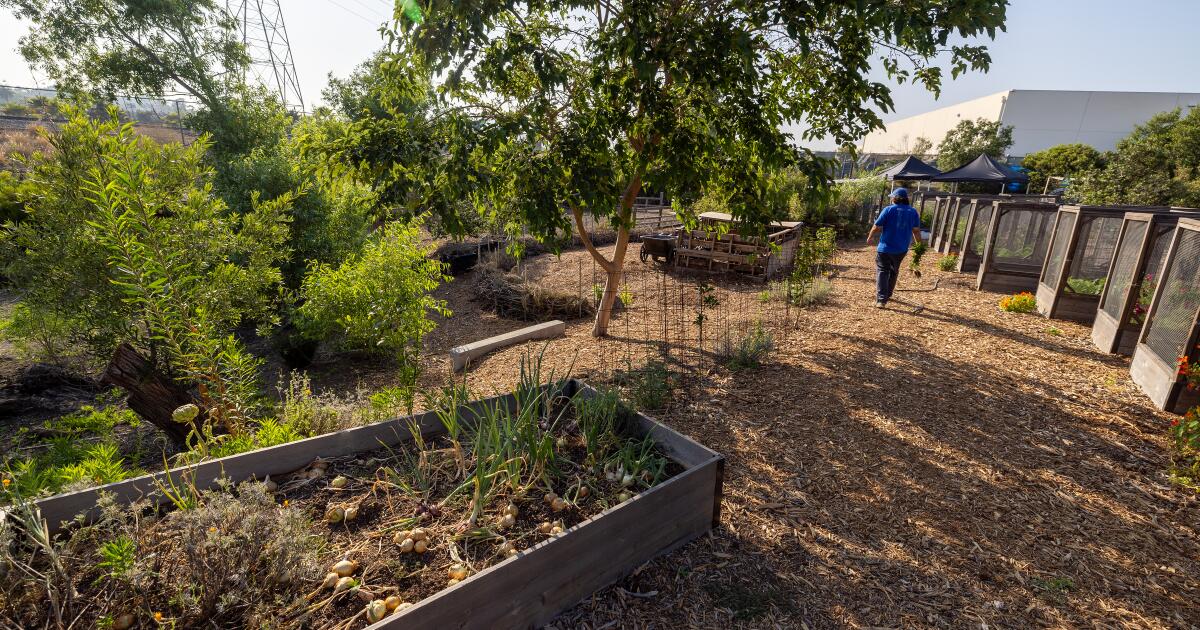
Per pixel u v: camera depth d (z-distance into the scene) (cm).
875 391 463
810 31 444
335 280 727
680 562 256
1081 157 2694
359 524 242
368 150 477
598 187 480
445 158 489
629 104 483
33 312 596
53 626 177
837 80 492
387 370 706
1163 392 426
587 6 452
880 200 1956
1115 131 4084
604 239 1655
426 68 457
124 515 205
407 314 704
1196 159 1708
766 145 479
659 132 481
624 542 237
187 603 180
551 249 605
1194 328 408
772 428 398
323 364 777
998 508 305
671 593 236
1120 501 312
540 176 474
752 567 256
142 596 183
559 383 363
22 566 179
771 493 318
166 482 247
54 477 309
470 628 187
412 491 262
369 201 502
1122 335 554
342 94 1883
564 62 496
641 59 406
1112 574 255
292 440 328
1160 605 236
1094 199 1698
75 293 578
